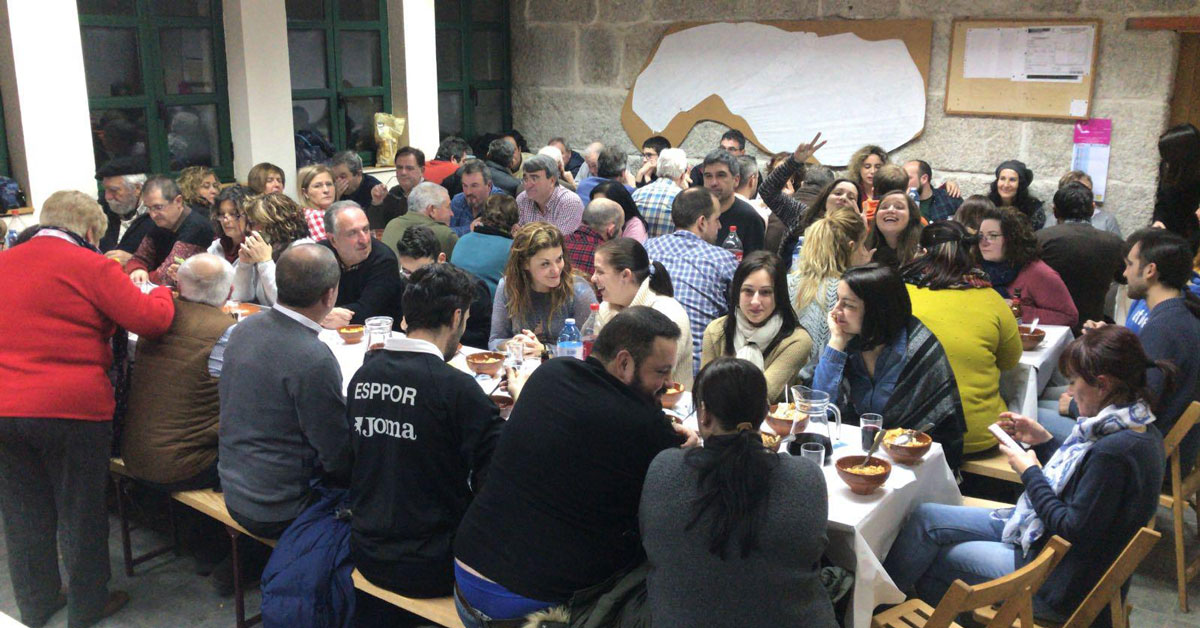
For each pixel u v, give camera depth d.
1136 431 2.38
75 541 3.11
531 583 2.29
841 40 7.09
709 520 1.97
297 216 4.43
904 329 3.01
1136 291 3.39
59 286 3.02
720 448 2.01
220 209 4.52
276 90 6.69
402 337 2.64
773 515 1.95
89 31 5.89
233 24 6.46
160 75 6.26
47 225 3.17
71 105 5.58
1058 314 4.10
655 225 5.46
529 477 2.30
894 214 4.23
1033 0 6.30
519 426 2.34
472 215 5.84
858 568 2.39
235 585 3.10
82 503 3.11
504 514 2.33
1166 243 3.28
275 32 6.62
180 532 3.80
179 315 3.19
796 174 6.33
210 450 3.23
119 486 3.45
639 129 8.15
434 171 6.77
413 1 7.55
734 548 1.96
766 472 1.98
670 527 2.01
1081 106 6.26
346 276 4.25
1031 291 4.12
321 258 2.88
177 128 6.41
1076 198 4.73
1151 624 3.17
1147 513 2.38
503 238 4.46
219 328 3.17
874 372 3.05
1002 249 4.13
